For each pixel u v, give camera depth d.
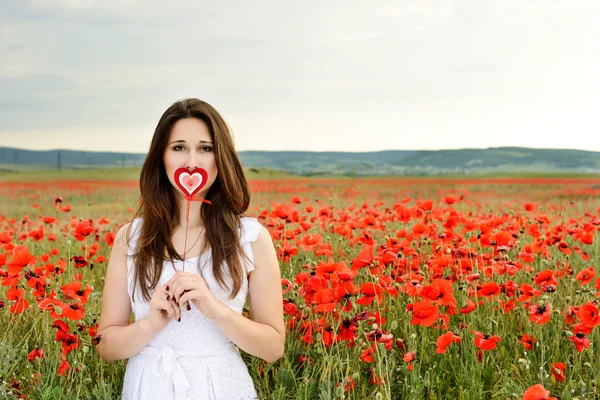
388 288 3.76
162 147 2.75
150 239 2.75
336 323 3.62
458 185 19.78
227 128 2.81
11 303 4.22
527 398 2.44
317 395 3.21
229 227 2.77
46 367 3.34
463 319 4.12
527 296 3.85
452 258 4.51
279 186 18.03
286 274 4.82
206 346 2.73
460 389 3.25
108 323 2.84
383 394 3.14
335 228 6.08
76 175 38.84
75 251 6.46
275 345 2.76
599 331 3.91
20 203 16.58
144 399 2.66
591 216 8.59
